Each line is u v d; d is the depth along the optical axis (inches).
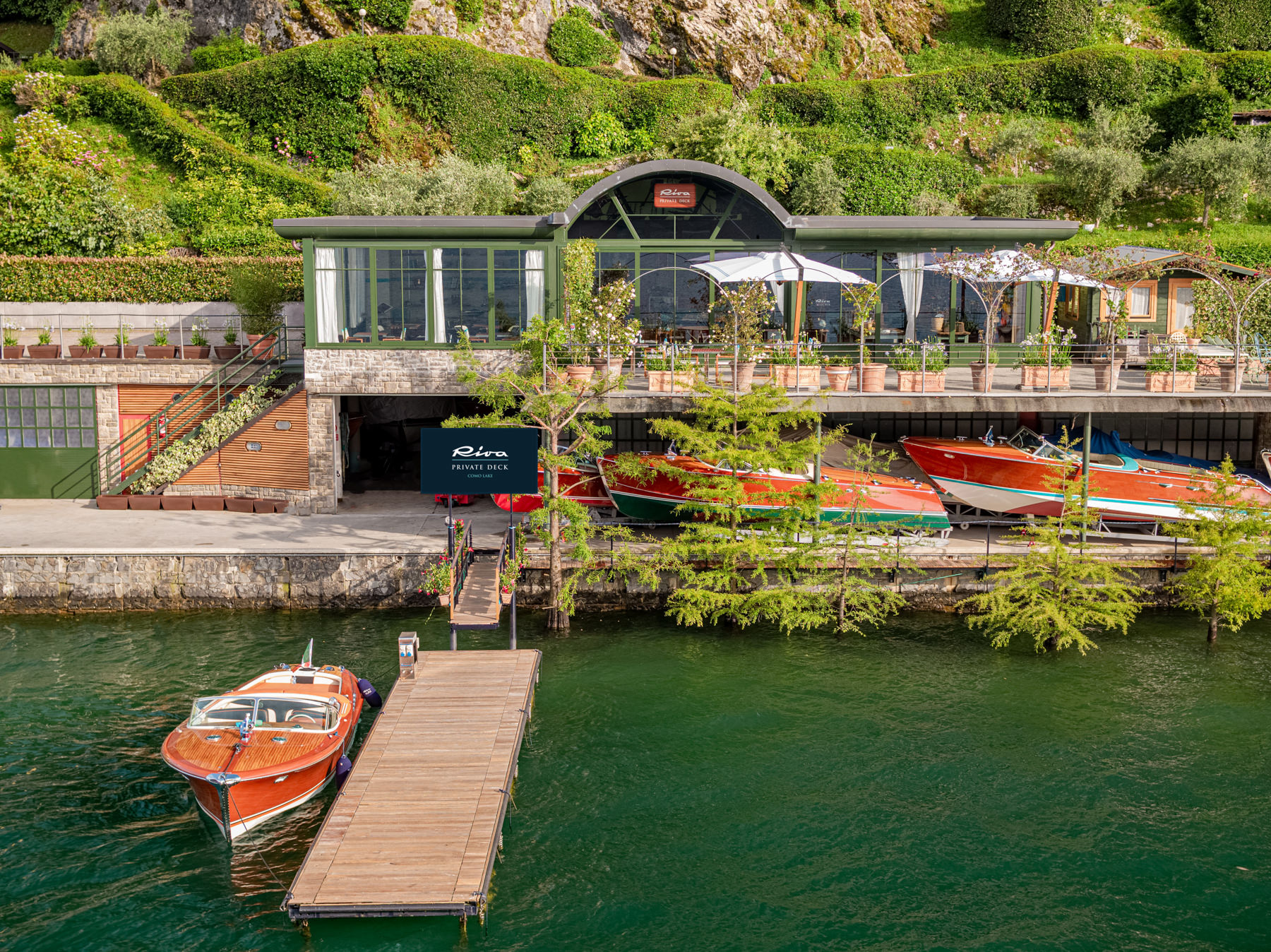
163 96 1754.4
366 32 1833.2
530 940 476.1
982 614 860.6
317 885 469.4
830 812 581.9
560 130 1786.4
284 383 1074.7
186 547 869.2
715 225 992.2
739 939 478.6
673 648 797.9
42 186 1400.1
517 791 600.1
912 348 954.7
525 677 694.5
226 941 473.7
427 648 784.3
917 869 533.0
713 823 571.2
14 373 1077.8
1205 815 579.5
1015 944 477.7
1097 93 1893.5
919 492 905.5
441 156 1731.1
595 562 849.5
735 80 1937.7
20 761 623.5
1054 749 647.1
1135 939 481.7
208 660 759.7
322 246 934.4
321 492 992.2
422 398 1178.6
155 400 1093.1
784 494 828.0
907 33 2127.2
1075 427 1060.5
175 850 543.5
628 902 504.4
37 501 1071.6
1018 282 899.4
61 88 1665.8
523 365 938.7
